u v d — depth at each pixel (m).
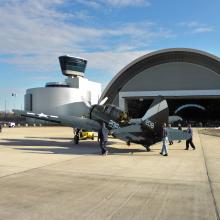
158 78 78.50
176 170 12.86
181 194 8.96
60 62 97.81
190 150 20.97
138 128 18.47
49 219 6.76
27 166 13.37
